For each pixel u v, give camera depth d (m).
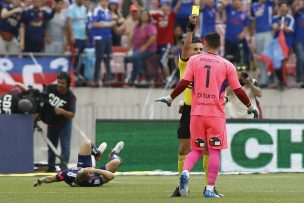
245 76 46.25
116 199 28.48
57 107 47.81
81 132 58.03
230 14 58.97
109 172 34.81
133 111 58.88
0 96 46.38
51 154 47.59
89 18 58.19
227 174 46.84
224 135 28.92
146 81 59.06
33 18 57.41
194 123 28.75
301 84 60.94
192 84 28.92
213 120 28.59
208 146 28.86
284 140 48.81
